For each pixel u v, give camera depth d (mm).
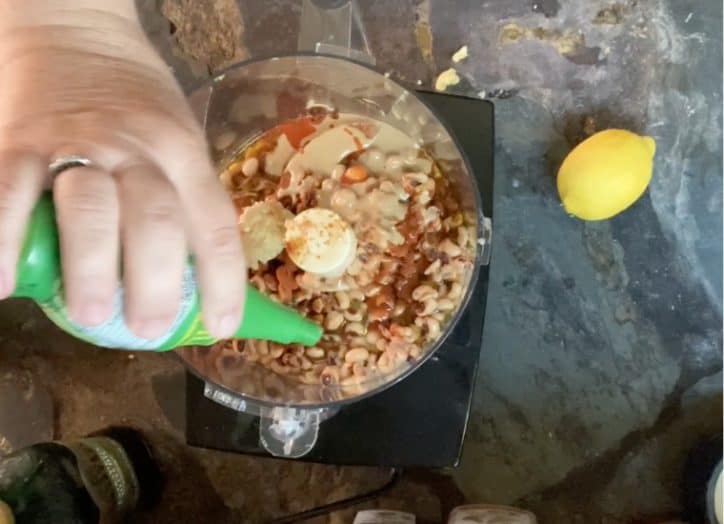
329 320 453
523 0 517
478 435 510
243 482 520
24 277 228
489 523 465
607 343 506
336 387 452
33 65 292
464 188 457
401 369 440
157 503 522
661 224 505
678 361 501
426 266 457
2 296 223
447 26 521
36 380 530
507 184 516
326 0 480
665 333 502
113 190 232
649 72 509
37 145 251
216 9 533
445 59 522
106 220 226
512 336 512
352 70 456
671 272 504
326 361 455
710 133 505
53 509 450
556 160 512
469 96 515
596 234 508
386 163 469
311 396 446
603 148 452
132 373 527
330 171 467
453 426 467
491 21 519
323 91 480
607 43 512
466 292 442
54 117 270
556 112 515
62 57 297
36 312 531
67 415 527
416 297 453
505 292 514
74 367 529
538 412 508
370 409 469
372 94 473
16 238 223
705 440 482
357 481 514
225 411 470
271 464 518
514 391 510
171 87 322
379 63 525
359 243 453
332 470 515
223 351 439
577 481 501
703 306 501
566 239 511
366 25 525
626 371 504
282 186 466
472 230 458
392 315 456
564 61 515
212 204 277
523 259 513
